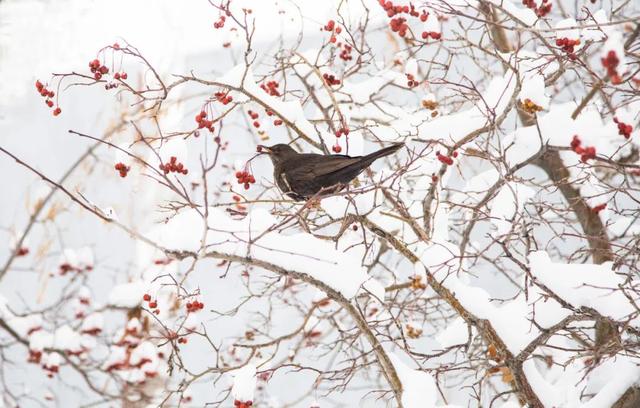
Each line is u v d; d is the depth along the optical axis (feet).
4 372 53.52
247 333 38.14
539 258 25.30
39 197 53.42
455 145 28.68
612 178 38.96
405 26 28.45
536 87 26.99
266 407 43.80
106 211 23.77
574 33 27.76
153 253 50.01
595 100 39.14
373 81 36.04
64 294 53.11
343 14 41.19
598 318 24.50
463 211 35.53
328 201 29.50
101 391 47.21
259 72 47.57
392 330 41.93
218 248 24.64
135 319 45.68
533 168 51.80
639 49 30.42
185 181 48.37
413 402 24.85
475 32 47.44
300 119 32.32
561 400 27.55
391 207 34.71
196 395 48.85
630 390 28.17
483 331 26.55
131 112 45.19
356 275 25.29
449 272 25.58
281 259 25.00
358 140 32.73
